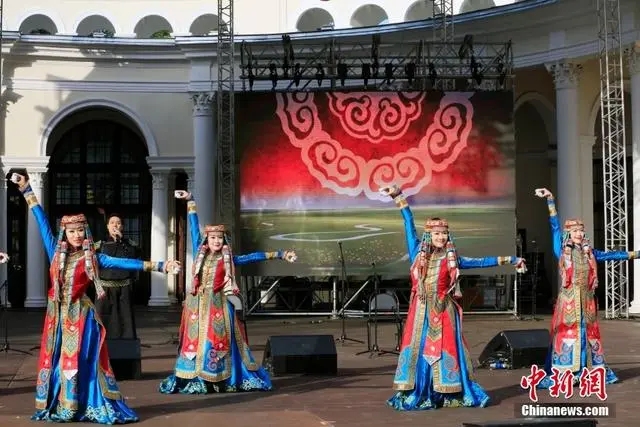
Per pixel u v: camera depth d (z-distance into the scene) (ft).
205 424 27.48
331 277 81.35
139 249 43.32
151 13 98.94
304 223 76.69
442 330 29.68
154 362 44.47
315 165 76.64
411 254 30.22
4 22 96.99
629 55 74.18
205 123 91.66
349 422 27.71
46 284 93.40
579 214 79.82
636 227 73.51
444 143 75.97
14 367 42.80
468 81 81.97
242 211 77.05
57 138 99.66
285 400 32.12
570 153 79.71
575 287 33.78
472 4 94.68
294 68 77.41
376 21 100.07
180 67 94.17
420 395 29.71
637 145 73.72
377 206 76.28
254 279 81.71
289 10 98.58
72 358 27.22
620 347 49.75
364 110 76.54
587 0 75.51
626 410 29.66
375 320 47.62
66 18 98.12
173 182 98.68
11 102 91.86
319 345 39.17
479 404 29.96
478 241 75.77
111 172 100.89
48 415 27.50
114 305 41.91
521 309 82.69
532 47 81.66
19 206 97.50
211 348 33.63
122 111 94.02
